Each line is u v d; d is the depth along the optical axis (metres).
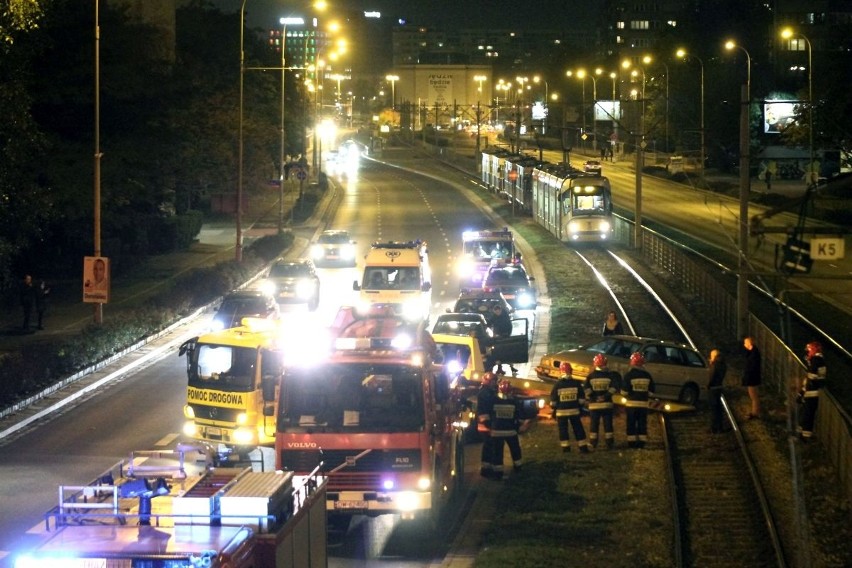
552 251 128.75
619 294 97.69
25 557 18.72
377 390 35.00
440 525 37.50
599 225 132.50
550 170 149.25
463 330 60.31
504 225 159.25
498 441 43.00
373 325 41.44
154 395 59.00
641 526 36.72
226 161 150.12
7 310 87.38
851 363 70.81
